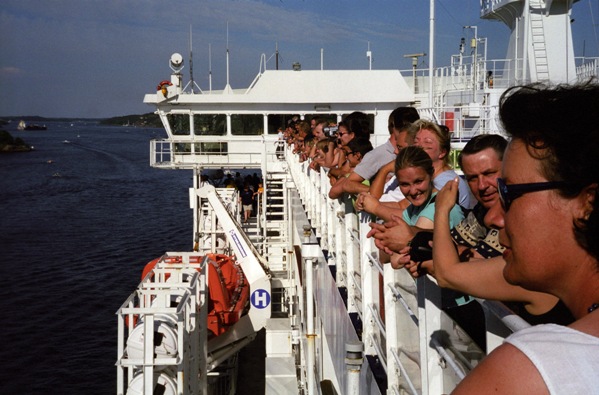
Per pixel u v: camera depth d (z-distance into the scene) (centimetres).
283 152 3219
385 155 657
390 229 315
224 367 2281
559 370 122
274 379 1395
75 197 8675
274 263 2828
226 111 3325
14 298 3888
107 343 3203
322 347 981
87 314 3622
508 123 151
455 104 2103
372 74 3338
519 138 149
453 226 412
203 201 3406
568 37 1908
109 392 2708
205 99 3297
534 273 150
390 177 668
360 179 661
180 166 3356
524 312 243
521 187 147
